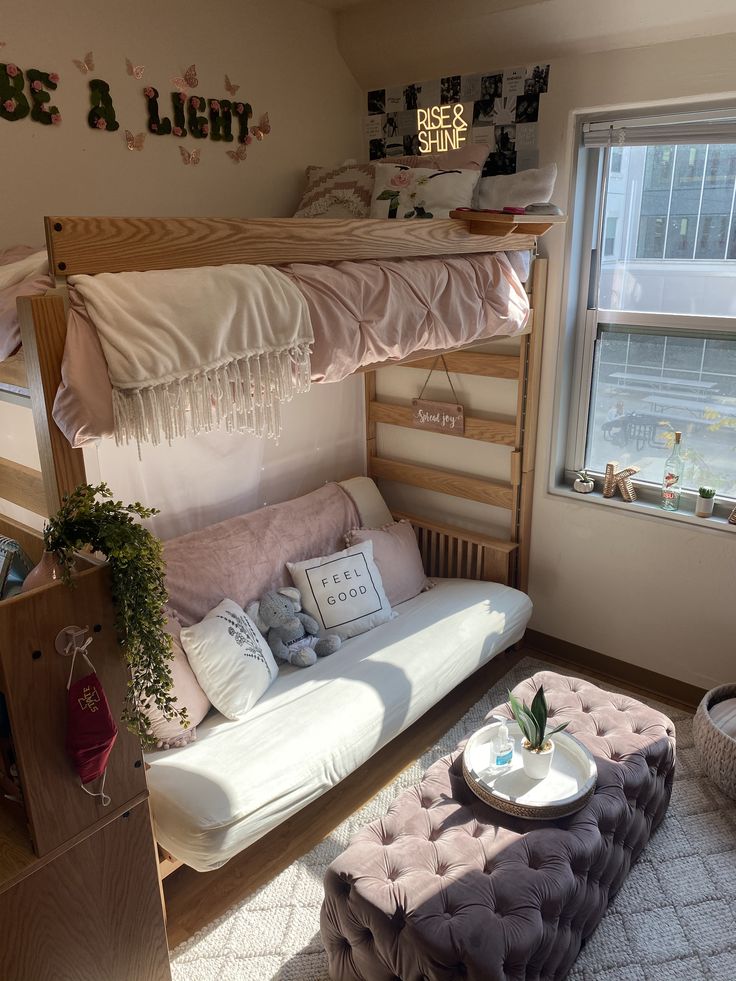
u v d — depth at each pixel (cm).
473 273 235
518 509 322
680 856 224
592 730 227
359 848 182
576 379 308
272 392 167
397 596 314
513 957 157
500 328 254
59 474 140
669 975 189
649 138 260
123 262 143
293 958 197
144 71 244
